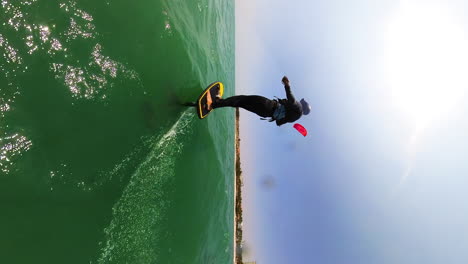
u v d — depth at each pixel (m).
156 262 4.78
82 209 3.62
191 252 5.98
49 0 3.44
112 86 4.10
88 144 3.76
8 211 2.93
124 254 4.16
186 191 5.91
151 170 4.82
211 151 7.39
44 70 3.34
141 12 4.73
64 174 3.46
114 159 4.13
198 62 6.61
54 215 3.31
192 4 6.85
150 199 4.77
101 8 4.06
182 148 5.79
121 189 4.21
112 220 4.03
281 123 5.57
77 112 3.64
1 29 3.02
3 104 2.98
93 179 3.81
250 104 5.44
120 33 4.30
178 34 5.68
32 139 3.18
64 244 3.38
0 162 2.92
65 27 3.57
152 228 4.76
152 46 4.89
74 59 3.63
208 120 7.35
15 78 3.09
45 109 3.32
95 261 3.72
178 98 5.60
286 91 5.25
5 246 2.87
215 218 7.67
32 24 3.26
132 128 4.45
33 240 3.08
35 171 3.18
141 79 4.61
